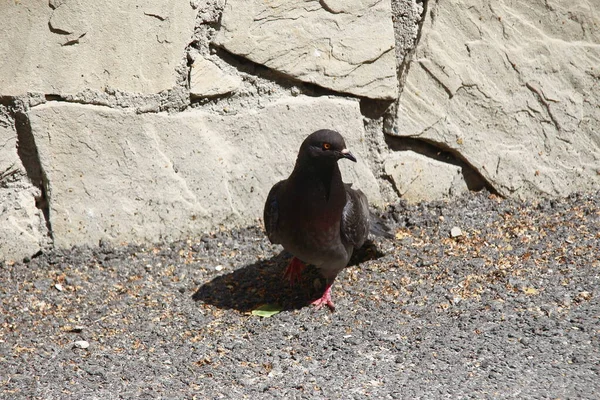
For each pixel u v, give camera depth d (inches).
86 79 387.5
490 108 440.8
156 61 395.9
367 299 377.1
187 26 396.2
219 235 424.5
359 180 438.6
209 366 321.1
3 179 393.1
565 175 454.3
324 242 365.4
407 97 433.7
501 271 385.1
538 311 349.7
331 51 417.4
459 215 439.8
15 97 380.2
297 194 361.7
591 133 452.8
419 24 426.6
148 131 403.2
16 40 372.8
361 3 415.2
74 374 316.2
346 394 290.2
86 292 384.8
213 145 416.2
